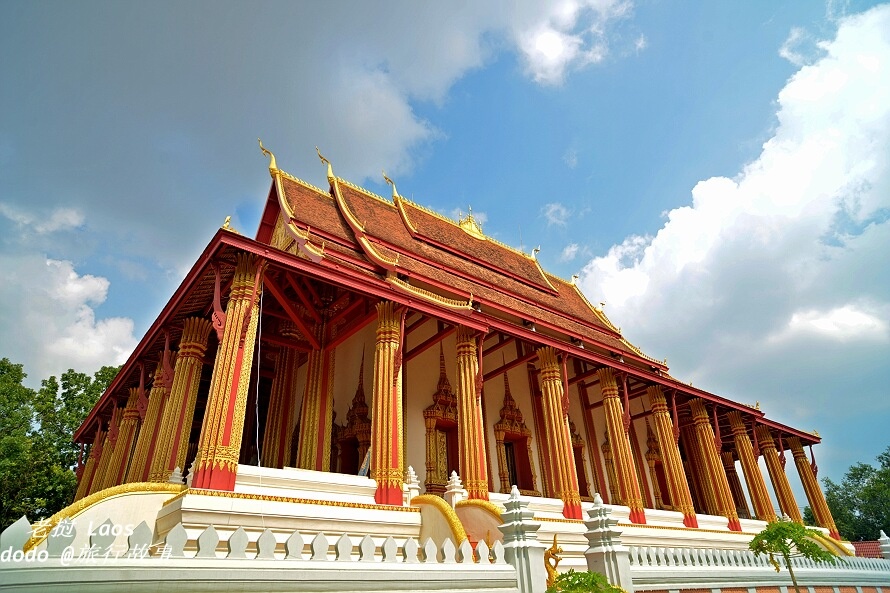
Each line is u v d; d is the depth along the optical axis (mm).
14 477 21703
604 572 7664
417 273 15141
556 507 13883
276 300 14977
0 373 25859
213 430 9023
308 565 5203
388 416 11336
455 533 9242
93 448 20266
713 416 21547
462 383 13711
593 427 21547
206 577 4684
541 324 17703
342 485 10195
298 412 15266
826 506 24109
